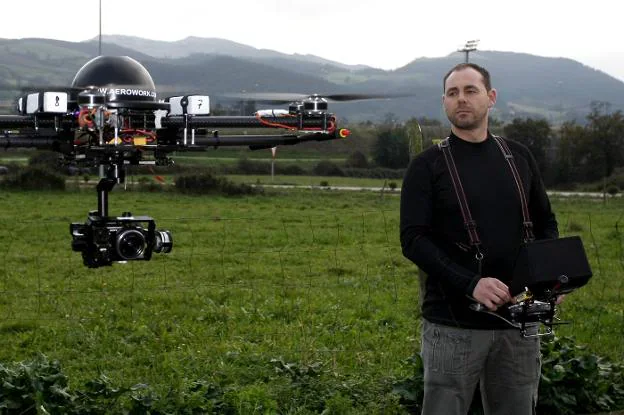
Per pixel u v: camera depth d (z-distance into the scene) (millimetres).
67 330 10422
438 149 5199
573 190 64188
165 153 8023
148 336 10156
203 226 24172
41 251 18781
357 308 11984
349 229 24344
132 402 6566
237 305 12305
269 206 35031
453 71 5203
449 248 5121
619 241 19859
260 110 8109
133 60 7777
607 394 7539
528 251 4879
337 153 81250
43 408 6164
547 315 4984
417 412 7254
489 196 5086
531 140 70375
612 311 12062
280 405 7031
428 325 5211
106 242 8062
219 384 7430
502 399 5219
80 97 7391
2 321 10953
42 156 52875
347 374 8023
